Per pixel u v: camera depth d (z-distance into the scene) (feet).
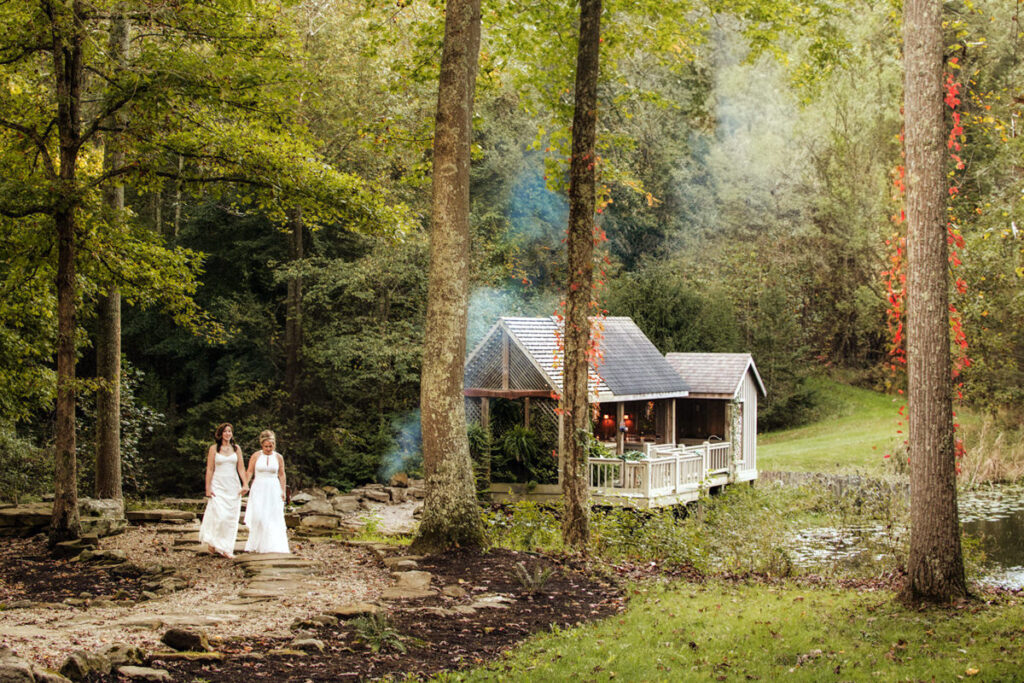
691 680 22.58
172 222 109.40
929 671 23.20
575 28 51.98
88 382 40.75
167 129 47.24
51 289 50.83
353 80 84.69
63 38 39.42
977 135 83.46
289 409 97.55
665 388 77.51
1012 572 47.24
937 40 31.30
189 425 100.37
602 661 23.95
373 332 90.27
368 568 35.70
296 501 69.05
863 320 124.57
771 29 52.90
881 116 116.88
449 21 38.11
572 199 44.42
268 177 46.91
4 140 46.01
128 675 18.99
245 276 104.63
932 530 31.48
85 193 39.50
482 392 73.15
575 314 44.29
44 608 29.01
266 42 45.62
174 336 105.70
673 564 43.42
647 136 131.03
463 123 38.06
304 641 23.11
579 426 44.14
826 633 27.63
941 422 31.40
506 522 48.34
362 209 48.65
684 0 51.03
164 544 41.47
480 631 26.53
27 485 60.18
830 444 103.96
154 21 42.93
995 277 78.07
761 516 48.80
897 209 106.01
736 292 127.24
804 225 128.16
